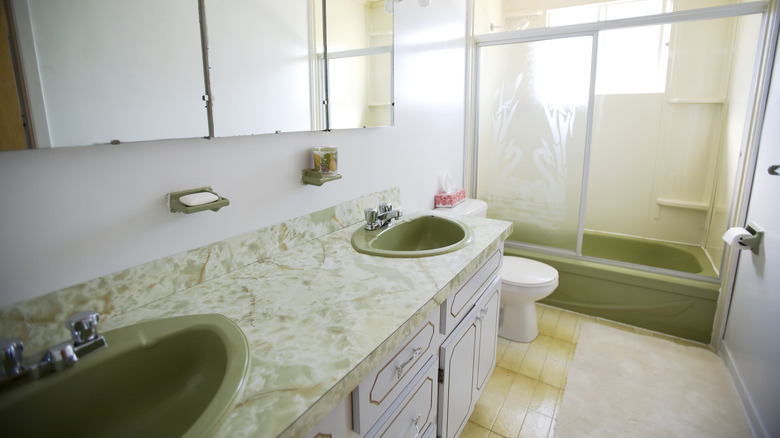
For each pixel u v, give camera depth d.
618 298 2.53
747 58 2.37
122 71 0.87
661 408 1.80
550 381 2.00
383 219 1.58
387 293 1.03
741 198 2.11
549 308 2.74
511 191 2.93
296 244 1.40
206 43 1.02
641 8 2.98
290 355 0.77
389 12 1.76
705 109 2.91
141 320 0.90
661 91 3.02
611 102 3.21
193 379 0.84
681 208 3.12
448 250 1.32
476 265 1.30
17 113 0.74
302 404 0.65
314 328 0.87
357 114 1.62
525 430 1.70
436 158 2.40
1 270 0.76
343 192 1.62
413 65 2.02
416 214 1.78
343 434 0.81
